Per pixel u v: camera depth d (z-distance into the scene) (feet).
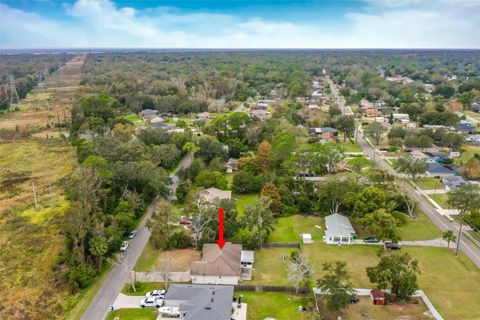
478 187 266.77
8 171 375.04
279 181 311.06
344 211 286.87
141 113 606.14
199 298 179.32
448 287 198.29
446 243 242.17
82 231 209.97
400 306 184.03
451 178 335.67
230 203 249.75
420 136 441.68
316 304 182.91
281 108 582.35
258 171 344.90
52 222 267.80
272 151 361.30
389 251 229.25
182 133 426.92
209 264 206.08
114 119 505.25
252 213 237.86
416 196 314.14
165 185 307.17
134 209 271.90
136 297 192.95
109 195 274.98
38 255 229.04
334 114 556.51
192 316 166.40
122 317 177.78
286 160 350.43
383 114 615.98
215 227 240.12
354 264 220.84
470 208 258.37
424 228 261.85
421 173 342.64
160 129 439.63
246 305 184.75
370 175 297.33
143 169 293.23
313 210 284.41
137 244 245.04
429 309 180.96
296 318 175.83
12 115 626.64
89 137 452.76
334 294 173.99
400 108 627.05
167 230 236.63
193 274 202.69
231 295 181.47
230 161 393.91
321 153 352.28
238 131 449.89
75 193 256.32
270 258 227.81
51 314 181.16
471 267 215.92
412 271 205.87
